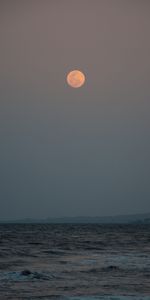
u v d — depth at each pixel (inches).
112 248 6195.9
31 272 3262.8
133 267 3789.4
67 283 2886.3
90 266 3873.0
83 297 2404.0
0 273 3260.3
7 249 5757.9
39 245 6776.6
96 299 2352.4
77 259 4517.7
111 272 3464.6
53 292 2551.7
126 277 3196.4
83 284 2859.3
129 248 6205.7
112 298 2381.9
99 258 4623.5
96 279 3085.6
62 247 6353.3
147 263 4109.3
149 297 2420.0
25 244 7003.0
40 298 2369.6
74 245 6860.2
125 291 2615.7
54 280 3009.4
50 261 4293.8
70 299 2347.4
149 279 3105.3
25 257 4690.0
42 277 3100.4
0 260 4325.8
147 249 5989.2
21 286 2733.8
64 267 3786.9
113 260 4411.9
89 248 6161.4
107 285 2832.2
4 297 2390.5
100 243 7460.6
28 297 2395.4
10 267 3742.6
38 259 4485.7
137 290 2655.0
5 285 2763.3
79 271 3511.3
